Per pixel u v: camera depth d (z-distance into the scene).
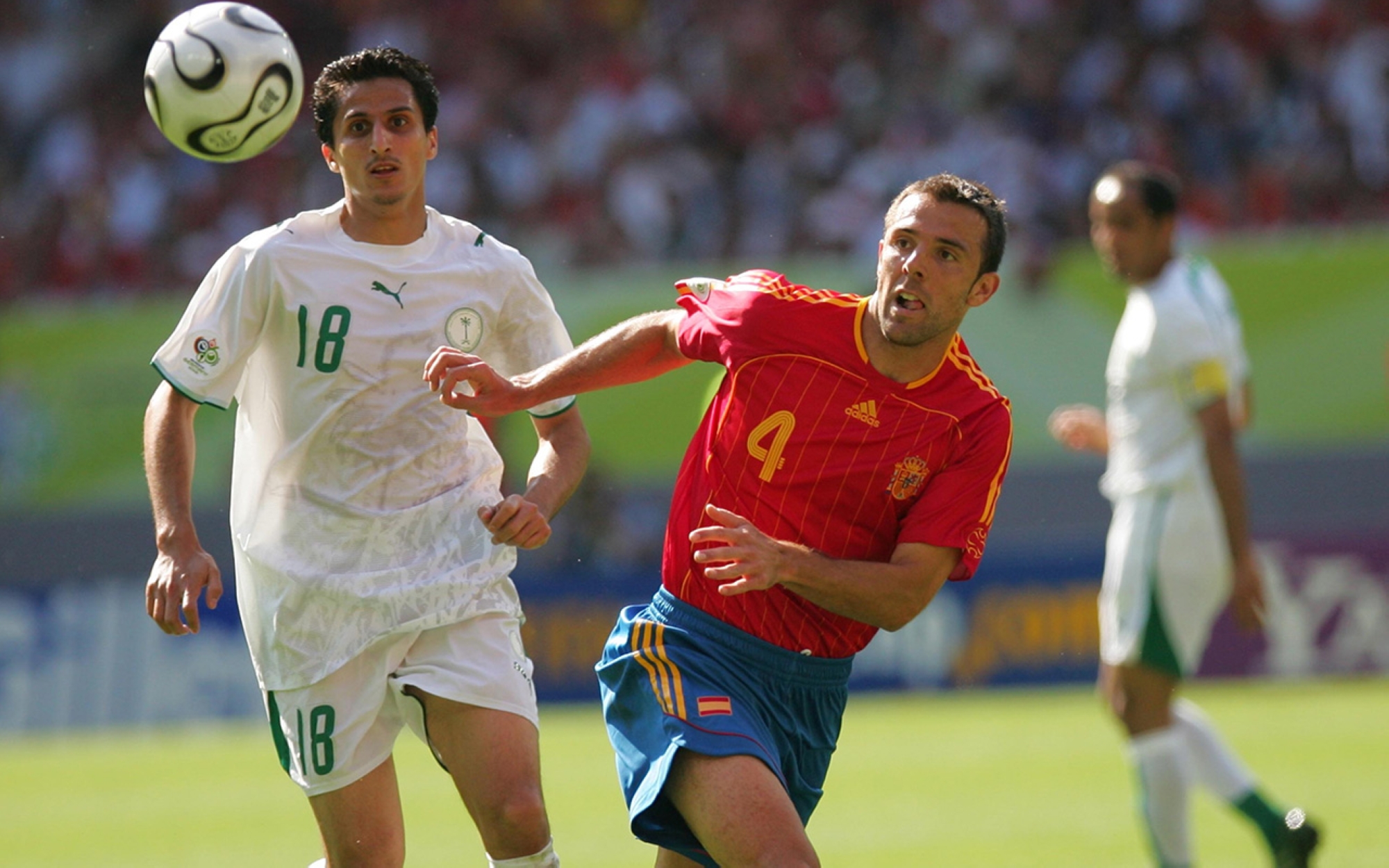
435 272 15.99
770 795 14.00
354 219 15.91
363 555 15.87
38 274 65.69
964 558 14.61
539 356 16.69
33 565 56.56
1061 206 64.06
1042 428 55.34
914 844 27.02
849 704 49.34
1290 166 63.53
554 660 50.06
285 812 32.75
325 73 15.75
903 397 14.66
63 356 57.12
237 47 16.05
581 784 35.00
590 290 58.38
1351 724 40.12
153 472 15.37
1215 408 22.61
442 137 66.69
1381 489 54.12
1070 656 49.69
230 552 54.09
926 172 65.00
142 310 57.22
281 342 15.73
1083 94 65.94
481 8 70.12
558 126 66.81
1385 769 33.03
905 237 14.09
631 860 26.19
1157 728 22.92
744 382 14.95
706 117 66.56
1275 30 66.31
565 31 69.19
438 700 15.66
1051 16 67.81
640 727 15.03
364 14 70.56
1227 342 23.16
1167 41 66.50
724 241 63.91
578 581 50.16
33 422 56.88
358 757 15.95
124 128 68.62
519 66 69.00
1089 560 49.84
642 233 64.00
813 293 14.94
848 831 28.50
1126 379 23.45
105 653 49.03
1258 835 24.88
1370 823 27.12
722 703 14.64
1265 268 55.16
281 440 15.96
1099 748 38.12
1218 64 65.69
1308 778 32.22
